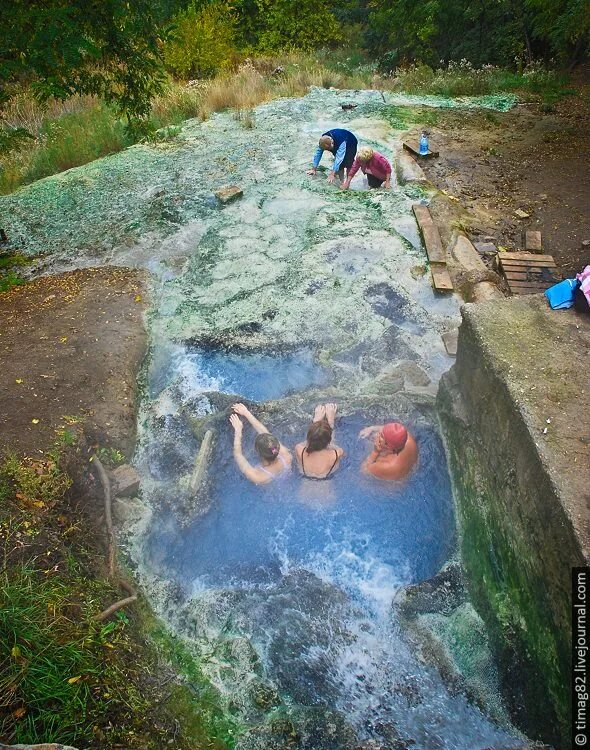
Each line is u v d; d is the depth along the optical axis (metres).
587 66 15.46
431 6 17.62
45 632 3.42
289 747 3.46
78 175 10.76
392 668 3.91
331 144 9.03
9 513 4.23
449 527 4.75
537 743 3.33
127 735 3.17
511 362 4.18
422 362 6.23
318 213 8.70
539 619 3.34
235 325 6.79
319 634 4.09
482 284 7.11
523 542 3.58
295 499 4.82
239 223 8.70
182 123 12.89
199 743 3.38
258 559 4.56
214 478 5.06
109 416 5.42
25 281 7.80
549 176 9.91
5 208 9.88
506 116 12.65
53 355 6.12
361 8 22.92
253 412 5.60
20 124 13.39
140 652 3.77
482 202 9.22
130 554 4.55
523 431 3.71
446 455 5.17
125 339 6.43
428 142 11.17
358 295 7.10
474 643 3.98
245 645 3.96
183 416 5.71
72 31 6.47
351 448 5.14
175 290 7.45
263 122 12.43
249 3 21.61
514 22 16.97
